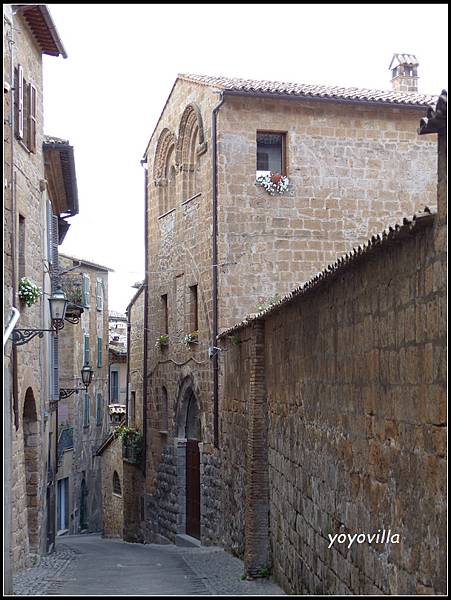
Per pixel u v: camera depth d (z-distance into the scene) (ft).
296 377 42.83
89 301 137.80
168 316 89.56
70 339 124.06
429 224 23.02
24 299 51.88
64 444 117.50
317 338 37.76
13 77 50.42
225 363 69.10
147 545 89.76
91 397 140.67
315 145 75.05
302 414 41.22
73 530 127.34
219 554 64.03
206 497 74.84
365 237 75.20
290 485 44.24
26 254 55.77
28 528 59.06
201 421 77.36
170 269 88.63
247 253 73.20
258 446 52.31
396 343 26.17
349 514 32.01
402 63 90.94
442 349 22.11
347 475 32.37
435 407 22.61
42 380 63.82
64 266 130.41
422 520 23.66
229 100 73.51
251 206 73.56
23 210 54.60
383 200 75.87
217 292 72.74
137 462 100.58
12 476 48.88
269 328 51.44
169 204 90.94
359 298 30.63
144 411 97.96
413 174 76.59
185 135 84.17
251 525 51.06
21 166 54.13
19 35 54.49
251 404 53.16
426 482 23.36
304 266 74.02
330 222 74.74
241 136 73.77
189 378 81.92
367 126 76.07
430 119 22.11
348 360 32.27
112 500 121.80
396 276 26.13
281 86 76.33
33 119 58.49
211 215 74.69
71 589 42.83
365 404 29.84
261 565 50.39
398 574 25.76
